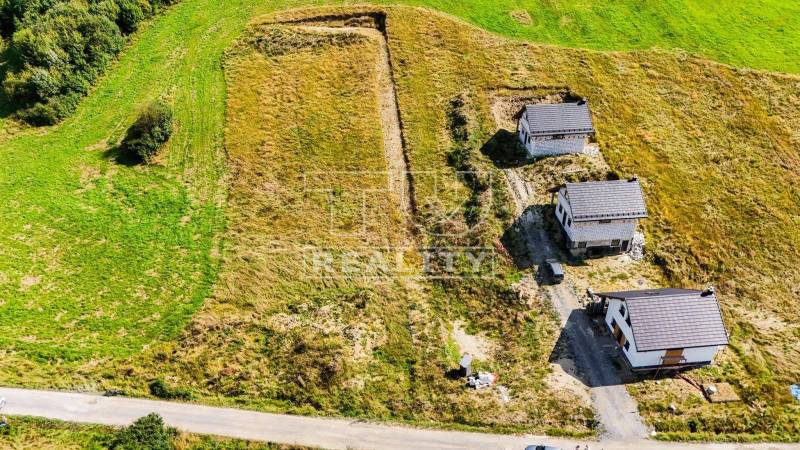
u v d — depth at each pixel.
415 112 70.88
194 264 56.00
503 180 61.78
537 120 62.41
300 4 87.81
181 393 44.88
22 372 45.56
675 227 57.78
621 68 76.00
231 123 71.06
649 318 44.34
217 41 82.94
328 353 47.66
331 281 54.62
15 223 59.62
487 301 52.53
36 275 54.44
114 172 66.19
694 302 45.06
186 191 63.84
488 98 71.88
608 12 86.50
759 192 61.75
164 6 90.44
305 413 44.03
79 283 53.88
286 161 66.44
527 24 83.69
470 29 81.56
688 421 41.91
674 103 71.75
